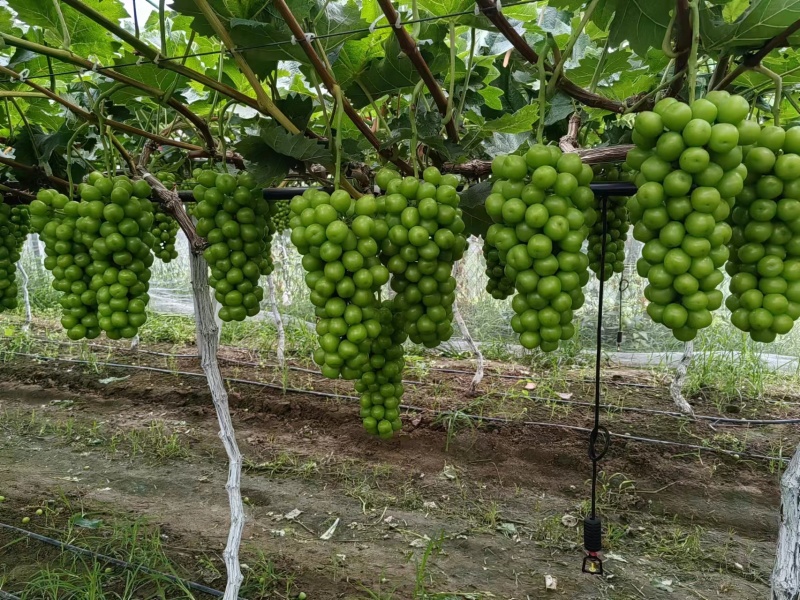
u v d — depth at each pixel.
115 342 7.26
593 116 3.04
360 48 1.99
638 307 7.30
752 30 1.46
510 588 3.00
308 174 1.98
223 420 1.93
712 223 1.15
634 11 1.58
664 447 4.34
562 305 1.29
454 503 3.83
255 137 1.84
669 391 5.47
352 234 1.46
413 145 1.79
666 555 3.31
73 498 3.76
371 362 1.81
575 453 4.26
